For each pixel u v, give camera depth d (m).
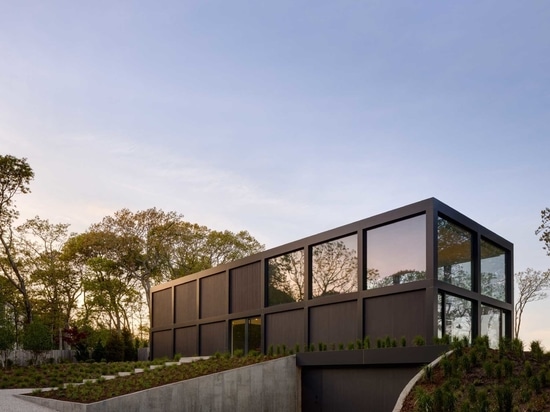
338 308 22.91
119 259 52.28
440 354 15.46
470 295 21.48
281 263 26.83
